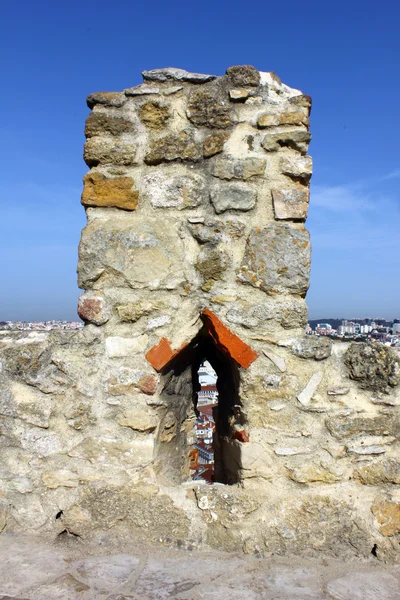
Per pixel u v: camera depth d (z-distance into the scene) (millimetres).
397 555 2635
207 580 2406
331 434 2738
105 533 2742
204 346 3268
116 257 2848
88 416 2803
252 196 2824
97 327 2844
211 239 2816
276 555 2646
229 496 2723
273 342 2777
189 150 2855
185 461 3266
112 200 2891
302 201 2824
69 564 2531
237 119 2855
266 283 2797
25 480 2814
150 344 2822
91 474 2785
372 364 2725
